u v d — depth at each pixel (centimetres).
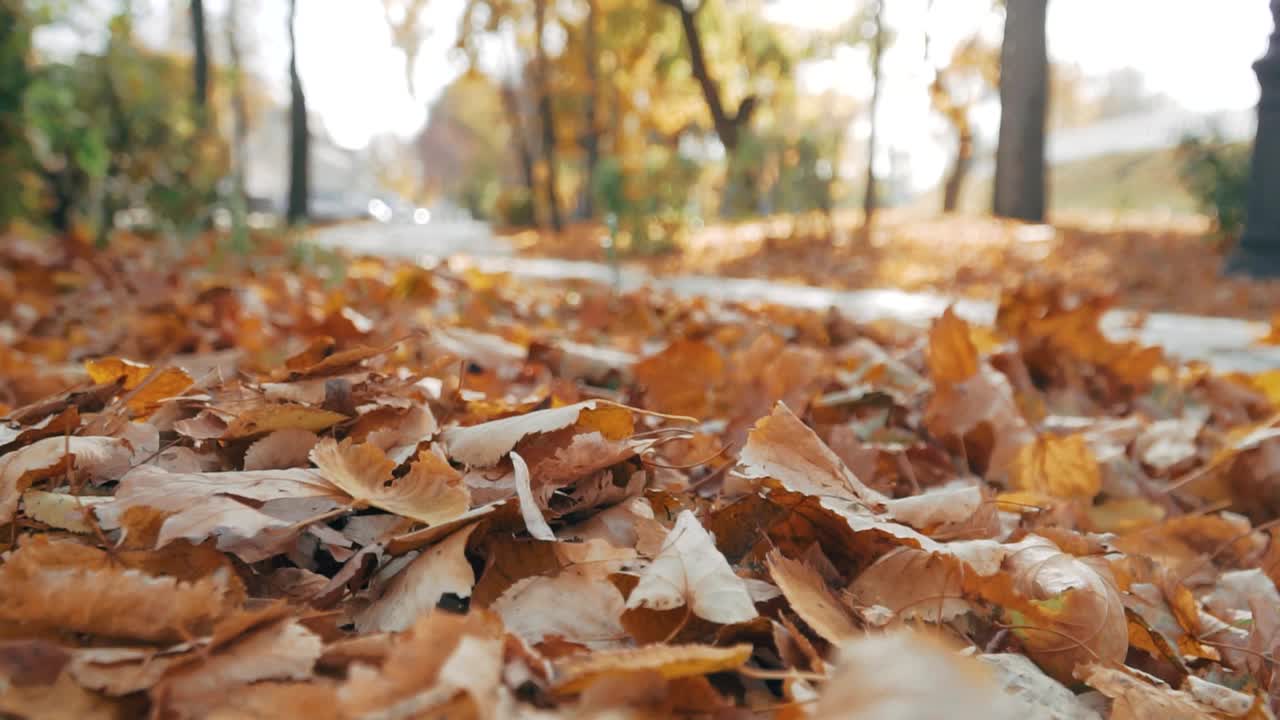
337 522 55
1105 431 108
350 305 194
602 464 59
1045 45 723
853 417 102
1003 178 732
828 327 176
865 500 58
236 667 40
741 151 625
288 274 272
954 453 95
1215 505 90
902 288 376
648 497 62
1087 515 83
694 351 103
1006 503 74
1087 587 53
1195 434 109
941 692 32
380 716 35
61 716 38
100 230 357
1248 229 385
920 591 54
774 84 1009
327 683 41
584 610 48
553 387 93
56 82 364
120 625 41
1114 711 46
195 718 38
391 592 49
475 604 50
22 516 54
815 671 44
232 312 150
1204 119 525
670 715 40
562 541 50
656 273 411
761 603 51
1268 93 377
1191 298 333
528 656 40
